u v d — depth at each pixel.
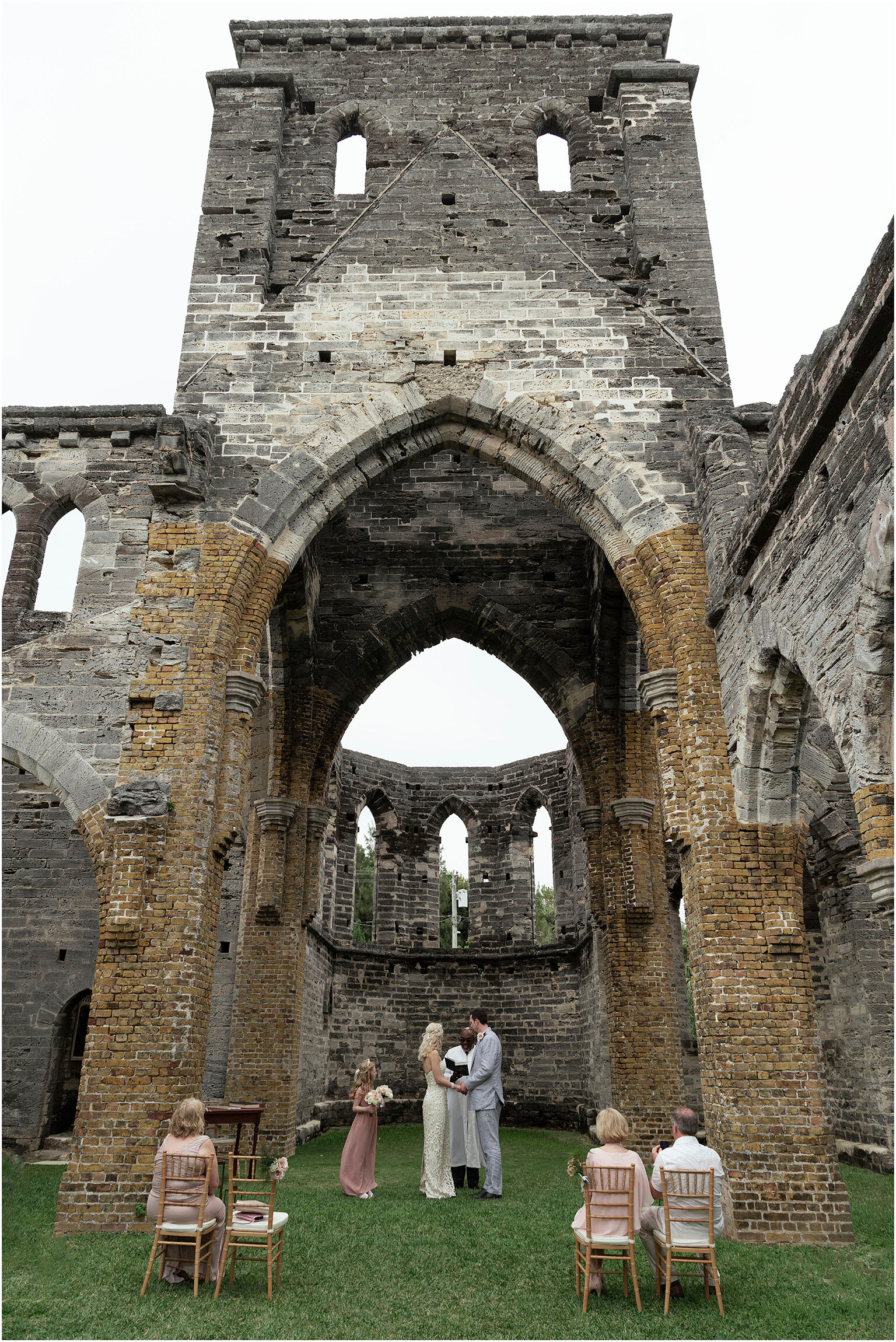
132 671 11.64
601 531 12.88
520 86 16.11
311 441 13.03
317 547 18.28
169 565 12.15
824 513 8.12
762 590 9.78
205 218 14.66
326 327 13.80
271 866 16.59
